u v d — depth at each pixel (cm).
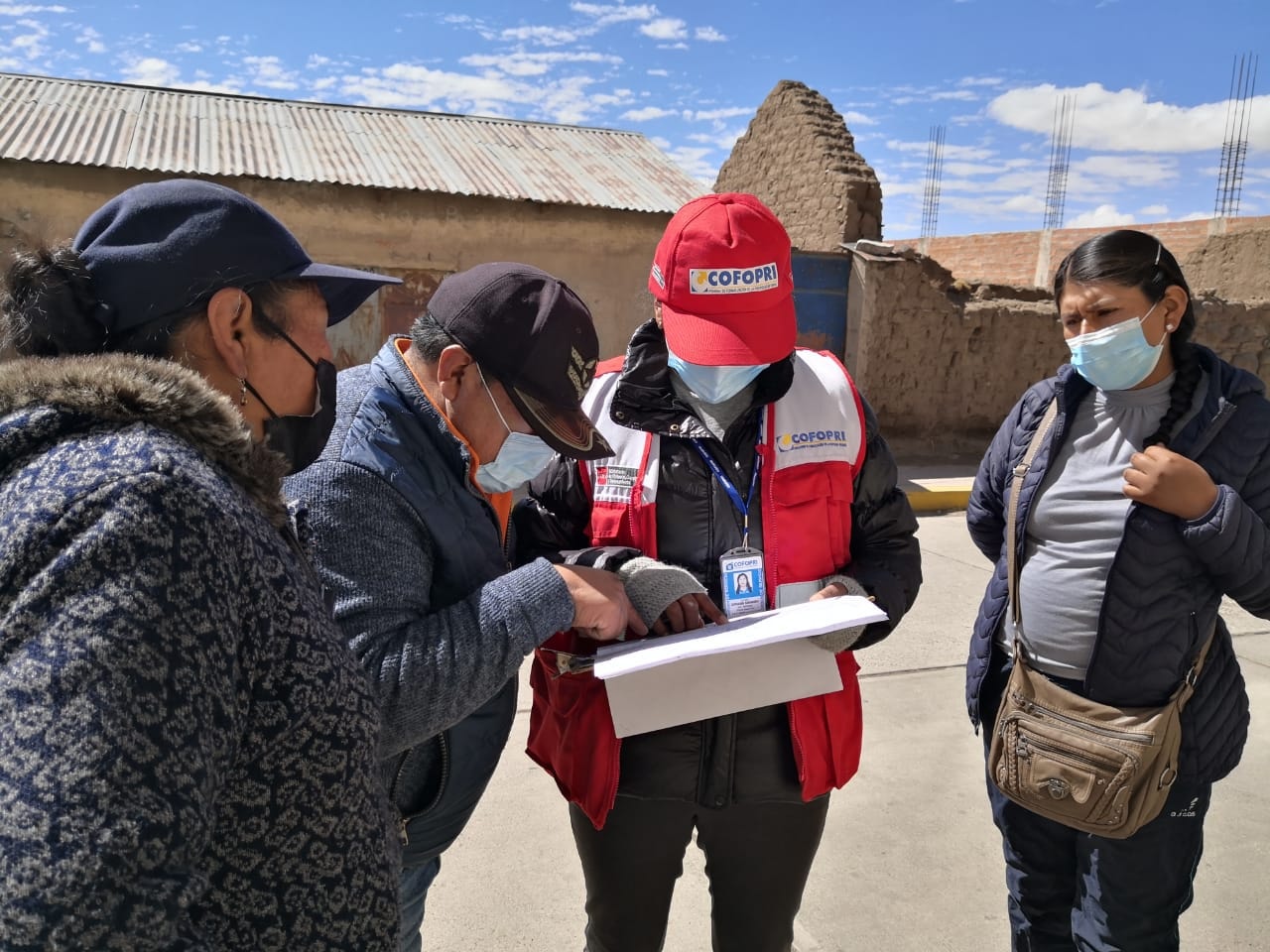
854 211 1075
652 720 155
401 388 134
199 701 73
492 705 149
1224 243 1291
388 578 124
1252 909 267
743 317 161
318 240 826
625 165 1030
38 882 63
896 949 251
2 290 91
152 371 82
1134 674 171
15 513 71
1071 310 177
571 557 164
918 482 907
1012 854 200
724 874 183
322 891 85
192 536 74
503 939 251
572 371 135
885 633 172
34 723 65
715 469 173
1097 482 180
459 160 941
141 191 97
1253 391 174
